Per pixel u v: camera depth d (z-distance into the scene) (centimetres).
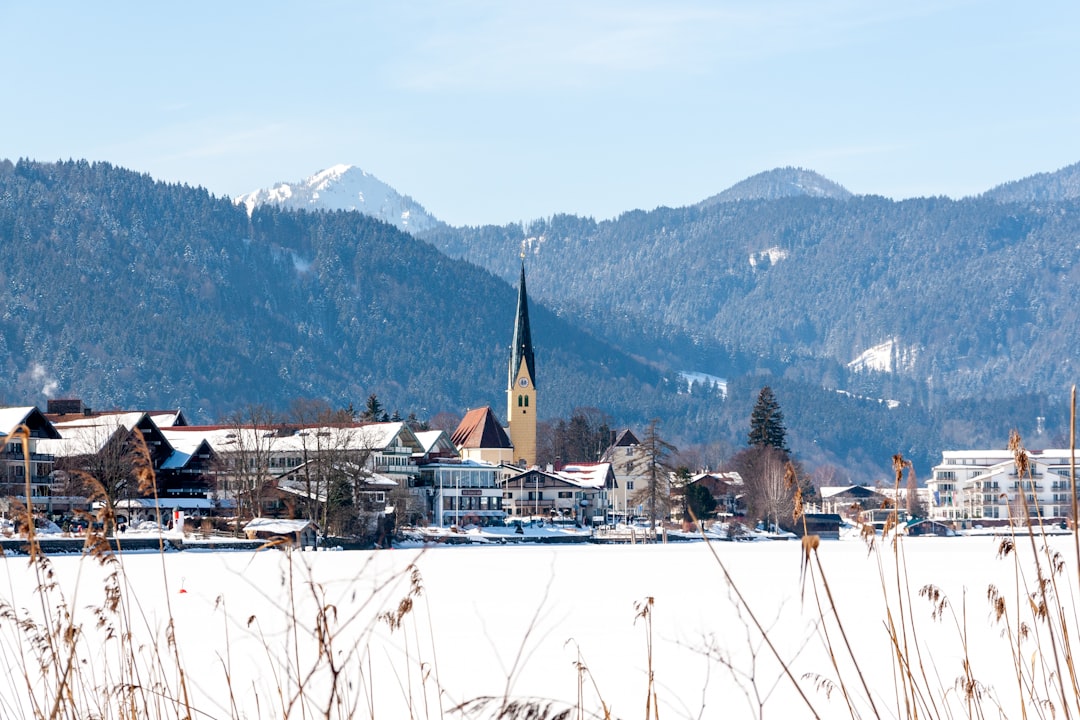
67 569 7444
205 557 9288
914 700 1269
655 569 8862
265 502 11925
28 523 1276
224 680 2855
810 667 3456
